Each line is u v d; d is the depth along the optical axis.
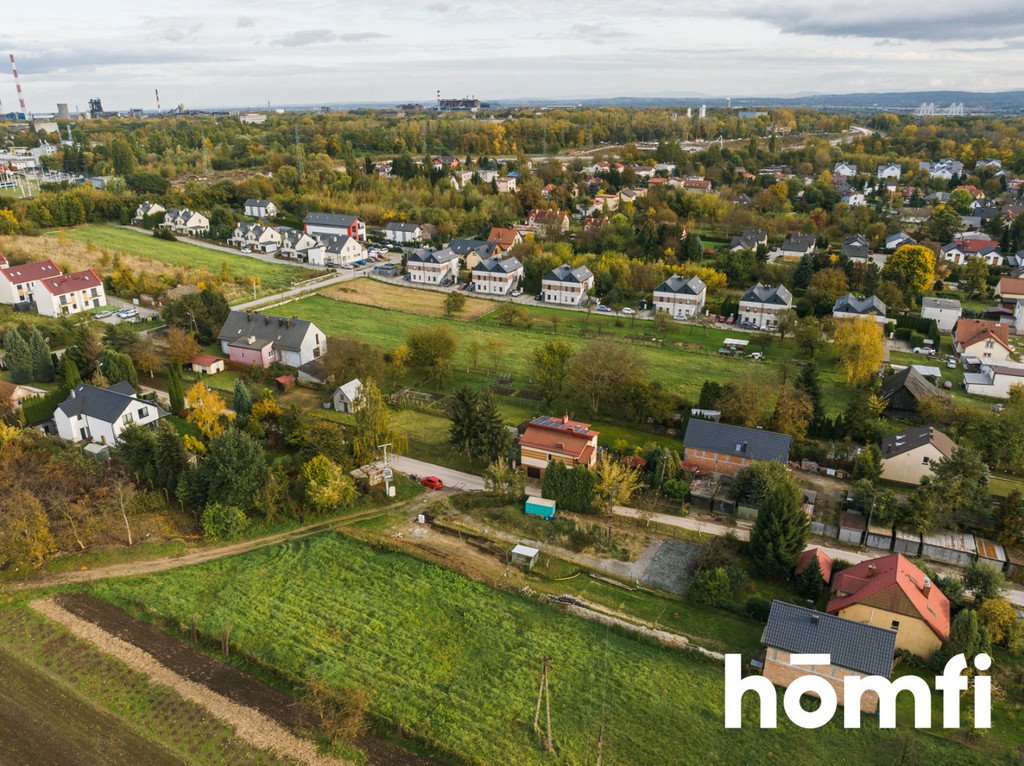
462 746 48.03
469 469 89.31
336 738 48.12
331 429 84.00
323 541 71.62
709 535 76.00
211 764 46.34
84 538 69.88
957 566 71.88
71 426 91.56
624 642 59.09
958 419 98.12
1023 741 50.06
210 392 99.31
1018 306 146.62
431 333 117.19
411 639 58.25
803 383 100.44
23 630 58.25
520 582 66.81
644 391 100.12
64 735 48.41
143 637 57.69
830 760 48.12
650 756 48.03
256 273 179.62
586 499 79.19
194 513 76.31
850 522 76.38
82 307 144.38
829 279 159.12
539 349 118.38
